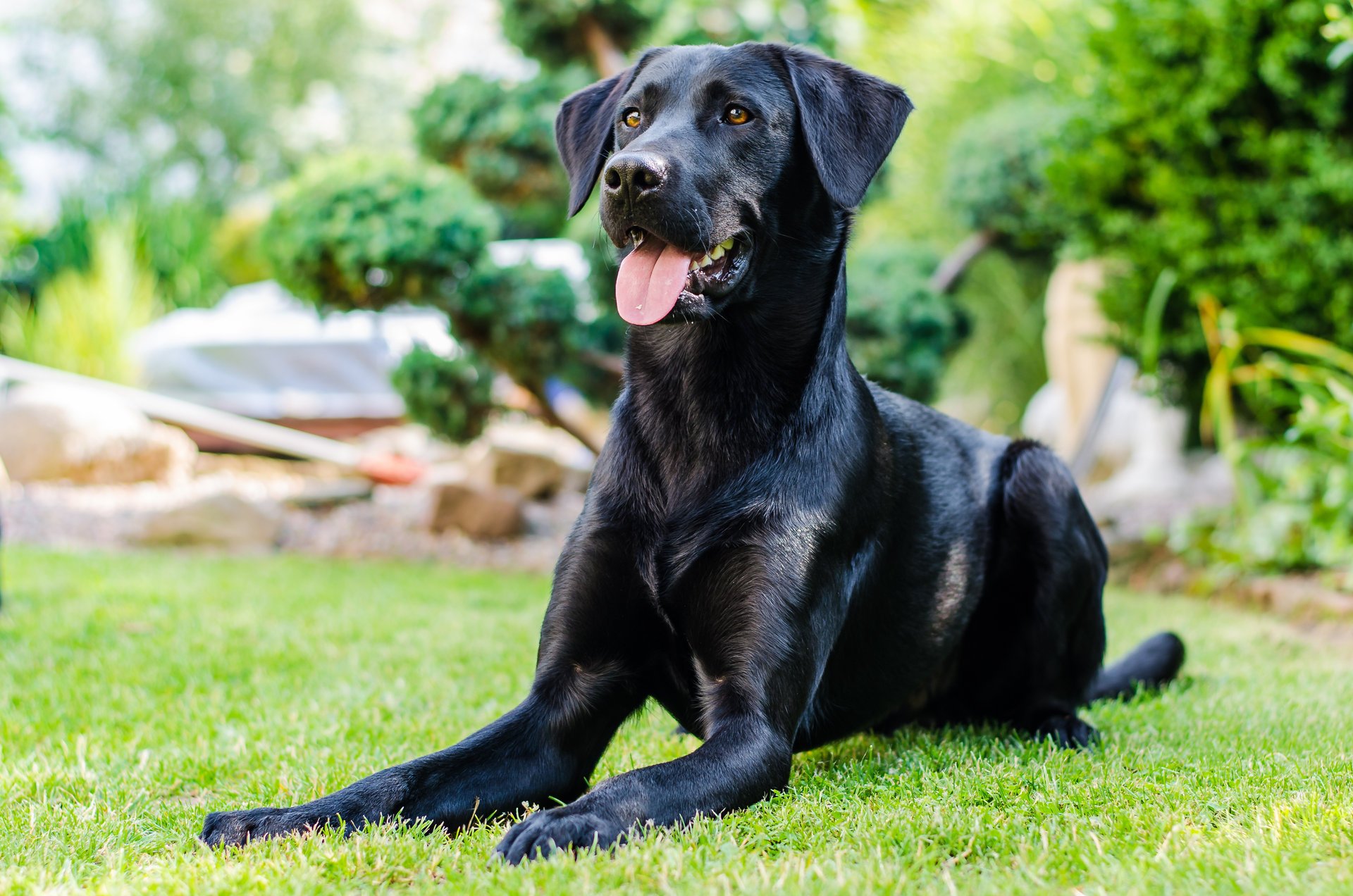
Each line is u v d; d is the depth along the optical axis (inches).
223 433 329.4
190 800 98.3
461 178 281.0
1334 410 203.8
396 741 116.7
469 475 355.6
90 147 976.3
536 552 285.9
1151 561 253.3
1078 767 99.3
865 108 109.1
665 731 125.2
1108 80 234.1
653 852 74.7
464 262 245.9
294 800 96.1
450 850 79.8
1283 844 73.6
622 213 98.7
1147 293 239.5
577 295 262.8
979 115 371.6
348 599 212.2
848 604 106.5
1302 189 206.8
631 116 111.6
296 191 246.8
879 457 111.7
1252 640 179.3
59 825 88.0
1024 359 453.1
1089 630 130.3
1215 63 211.8
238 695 141.4
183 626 183.2
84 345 458.6
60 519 315.6
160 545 285.1
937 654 120.3
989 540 128.0
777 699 95.0
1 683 145.7
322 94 1034.7
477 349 264.2
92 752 112.9
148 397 326.3
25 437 368.2
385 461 329.1
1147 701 136.3
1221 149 221.9
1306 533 221.1
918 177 422.9
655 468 104.0
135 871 76.2
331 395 442.6
